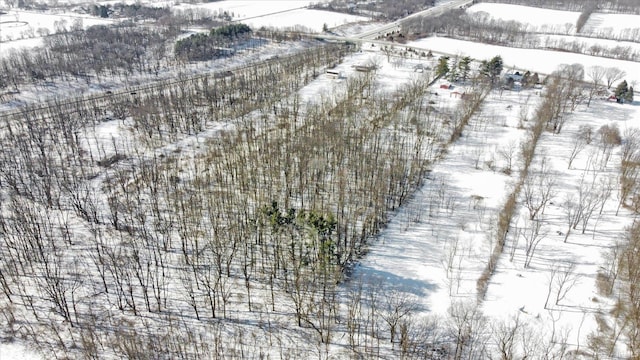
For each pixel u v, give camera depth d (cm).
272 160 13262
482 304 8588
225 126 16562
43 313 8250
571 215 11138
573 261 9706
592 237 10444
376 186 11681
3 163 13162
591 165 13712
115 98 18925
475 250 10119
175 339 7825
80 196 11844
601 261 9669
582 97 18988
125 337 7738
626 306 8394
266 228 10212
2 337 7756
